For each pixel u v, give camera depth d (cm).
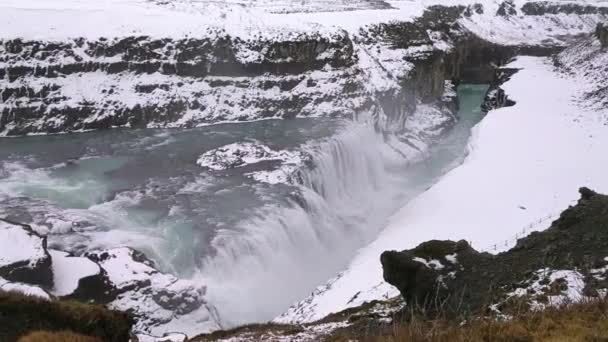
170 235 3067
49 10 4828
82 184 3591
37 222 2998
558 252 1616
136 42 4822
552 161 4516
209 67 5006
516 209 3622
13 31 4472
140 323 2288
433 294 1554
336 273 3569
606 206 1806
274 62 5166
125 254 2652
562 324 996
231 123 4866
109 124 4553
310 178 4075
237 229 3191
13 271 2102
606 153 4684
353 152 4753
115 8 5219
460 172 4409
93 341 1074
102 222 3112
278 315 2973
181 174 3834
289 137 4550
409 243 3341
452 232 3372
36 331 1072
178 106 4775
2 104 4275
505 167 4403
